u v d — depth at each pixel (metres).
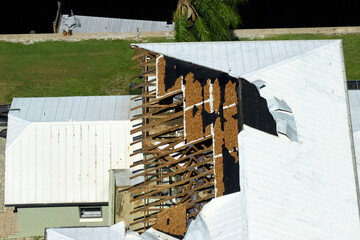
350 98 44.09
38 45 54.84
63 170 41.97
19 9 60.09
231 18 48.06
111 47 54.53
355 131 41.34
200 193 38.31
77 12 59.38
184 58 40.78
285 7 59.28
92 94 51.44
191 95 39.00
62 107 43.69
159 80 40.88
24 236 43.69
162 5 59.62
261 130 35.19
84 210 43.25
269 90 37.62
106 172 42.00
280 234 31.77
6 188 41.75
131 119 41.28
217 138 36.19
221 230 32.72
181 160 37.97
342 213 33.72
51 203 41.75
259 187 33.03
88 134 42.28
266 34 54.88
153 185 38.84
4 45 54.84
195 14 48.22
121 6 59.75
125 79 52.41
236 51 40.88
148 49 42.19
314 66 39.78
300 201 33.31
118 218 40.59
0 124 45.50
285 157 34.78
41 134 42.25
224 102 37.03
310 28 55.16
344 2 59.38
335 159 36.00
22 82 52.38
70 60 53.78
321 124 37.28
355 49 54.09
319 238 32.31
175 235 35.47
